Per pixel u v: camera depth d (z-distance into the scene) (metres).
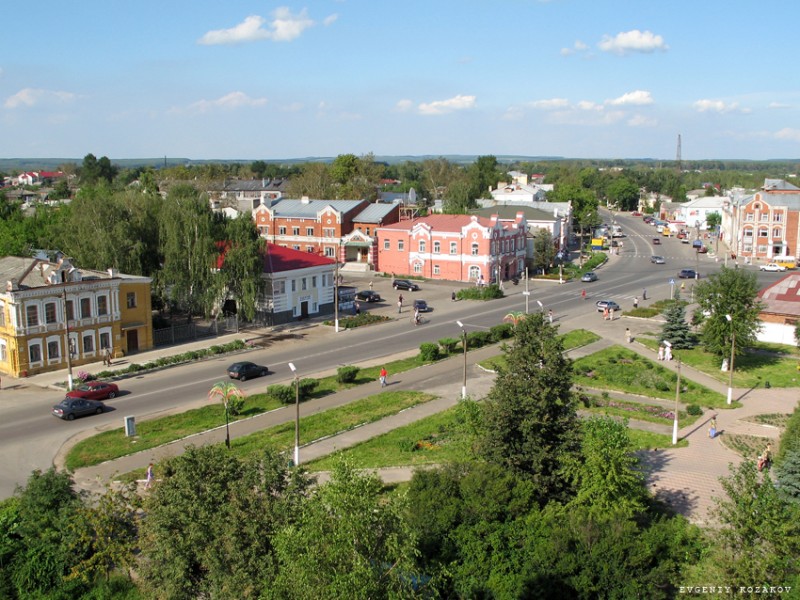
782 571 23.00
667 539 27.59
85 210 74.44
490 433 34.00
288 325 80.81
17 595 29.22
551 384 34.06
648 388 57.69
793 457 34.34
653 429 48.22
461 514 28.42
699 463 42.00
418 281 110.94
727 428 48.38
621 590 25.62
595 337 74.81
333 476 22.56
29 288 58.78
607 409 52.16
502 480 29.86
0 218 110.12
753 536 23.81
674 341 70.38
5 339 59.56
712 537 26.53
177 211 73.31
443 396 55.34
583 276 112.62
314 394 55.94
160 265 77.38
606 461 31.20
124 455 42.94
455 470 31.53
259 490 25.11
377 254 118.38
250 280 74.69
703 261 134.50
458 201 156.75
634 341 73.94
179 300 74.06
